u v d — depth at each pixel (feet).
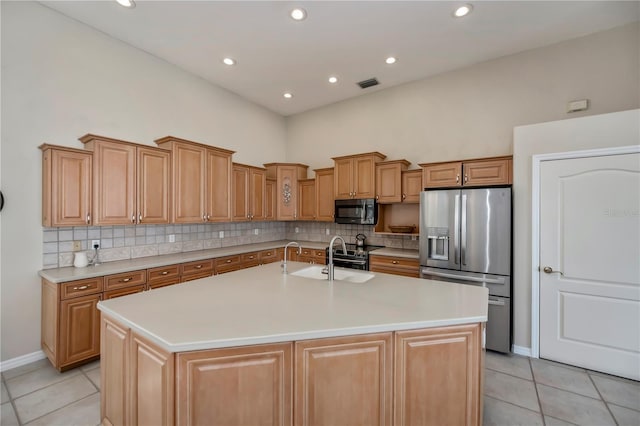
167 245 12.20
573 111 10.42
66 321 7.94
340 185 14.69
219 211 12.78
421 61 11.96
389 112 14.65
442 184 11.34
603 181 8.25
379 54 11.41
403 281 7.34
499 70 11.75
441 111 13.14
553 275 8.95
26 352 8.50
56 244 9.10
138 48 11.13
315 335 4.27
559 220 8.86
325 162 17.08
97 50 10.01
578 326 8.59
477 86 12.24
